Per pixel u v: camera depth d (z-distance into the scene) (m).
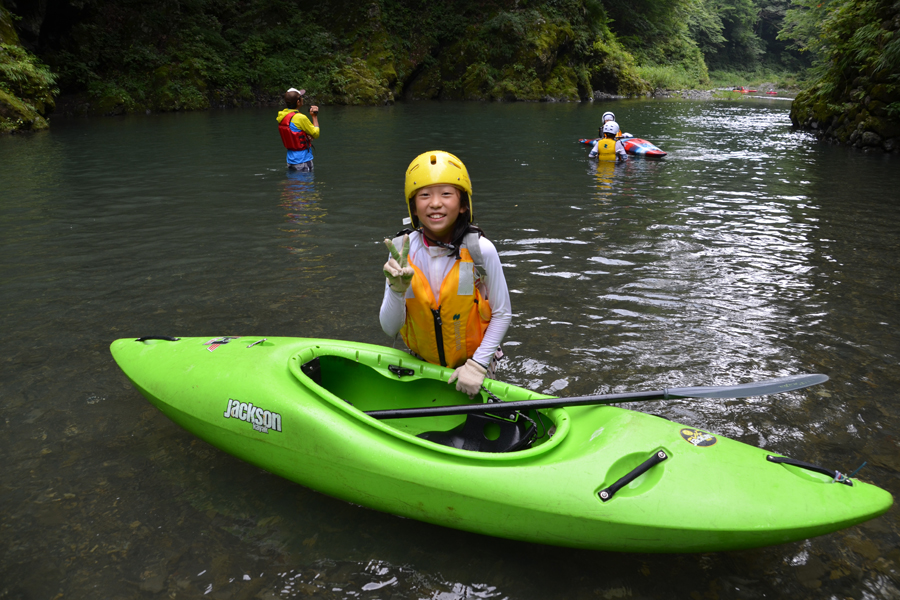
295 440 2.12
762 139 12.64
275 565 1.89
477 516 1.90
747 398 2.87
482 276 2.21
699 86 33.75
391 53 22.36
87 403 2.79
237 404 2.27
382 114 17.16
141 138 11.70
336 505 2.17
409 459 1.96
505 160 9.59
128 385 2.95
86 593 1.79
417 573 1.88
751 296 4.09
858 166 9.37
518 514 1.85
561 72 24.48
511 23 23.20
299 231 5.54
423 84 23.59
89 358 3.18
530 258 4.84
